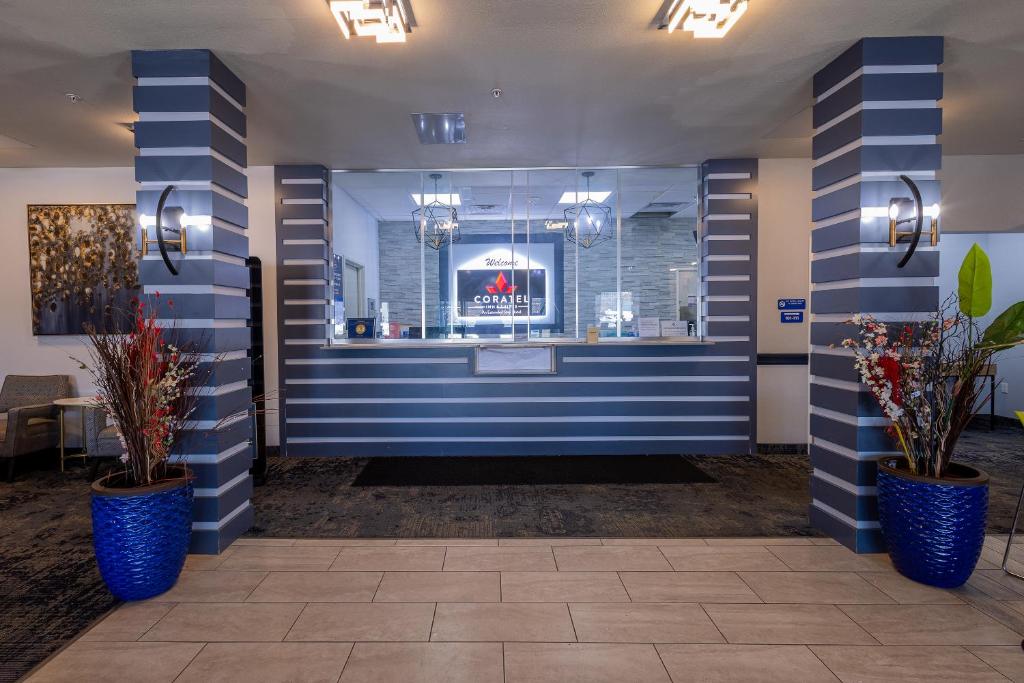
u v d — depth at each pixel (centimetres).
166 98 335
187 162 334
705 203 592
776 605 273
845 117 346
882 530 311
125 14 295
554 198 708
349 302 704
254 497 450
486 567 318
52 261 597
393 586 295
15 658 234
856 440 333
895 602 276
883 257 329
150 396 289
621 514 408
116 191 597
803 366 594
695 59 354
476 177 631
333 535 368
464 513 411
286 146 523
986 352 287
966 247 749
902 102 329
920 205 311
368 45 332
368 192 673
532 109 437
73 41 324
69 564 328
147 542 274
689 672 221
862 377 315
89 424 520
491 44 333
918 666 225
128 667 226
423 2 286
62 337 601
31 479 505
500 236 731
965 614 264
